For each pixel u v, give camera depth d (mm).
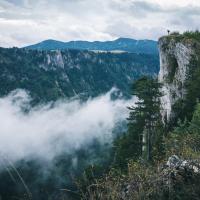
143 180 11188
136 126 48156
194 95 53688
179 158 12305
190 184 11148
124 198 11031
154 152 27516
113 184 11570
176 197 10883
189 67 59406
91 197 11477
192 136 15352
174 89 60562
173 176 11359
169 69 64000
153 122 48531
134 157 45156
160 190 11078
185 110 54250
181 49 61625
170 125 56688
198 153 12383
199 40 62312
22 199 12906
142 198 10844
